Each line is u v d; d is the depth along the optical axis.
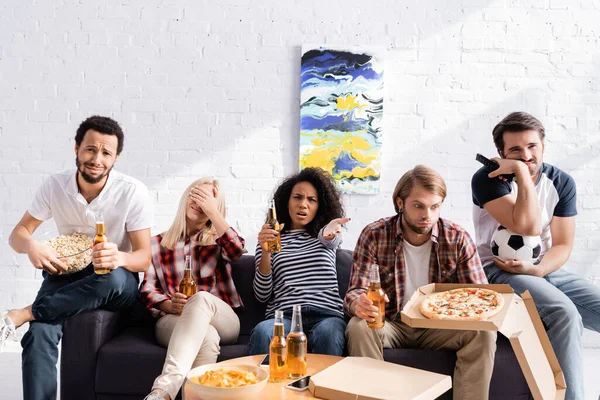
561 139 3.89
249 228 3.89
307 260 2.79
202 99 3.87
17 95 3.84
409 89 3.89
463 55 3.89
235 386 1.78
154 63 3.86
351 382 1.84
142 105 3.86
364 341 2.33
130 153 3.86
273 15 3.87
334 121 3.84
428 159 3.90
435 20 3.88
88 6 3.84
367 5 3.87
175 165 3.88
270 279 2.79
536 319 2.13
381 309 2.22
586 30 3.89
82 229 2.82
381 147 3.85
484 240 2.95
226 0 3.86
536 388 1.89
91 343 2.46
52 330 2.46
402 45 3.88
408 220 2.49
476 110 3.89
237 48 3.87
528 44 3.89
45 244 2.65
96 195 2.81
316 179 2.95
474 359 2.33
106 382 2.44
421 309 2.02
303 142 3.84
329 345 2.39
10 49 3.84
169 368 2.24
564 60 3.89
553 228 2.94
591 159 3.89
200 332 2.38
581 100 3.89
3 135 3.84
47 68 3.84
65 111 3.85
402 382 1.86
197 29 3.86
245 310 2.88
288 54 3.87
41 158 3.86
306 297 2.70
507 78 3.89
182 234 2.88
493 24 3.89
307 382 1.92
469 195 3.90
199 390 1.77
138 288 2.85
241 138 3.89
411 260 2.61
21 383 3.20
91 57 3.85
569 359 2.51
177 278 2.82
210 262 2.84
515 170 2.73
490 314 1.94
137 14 3.85
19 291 3.87
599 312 2.75
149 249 2.80
